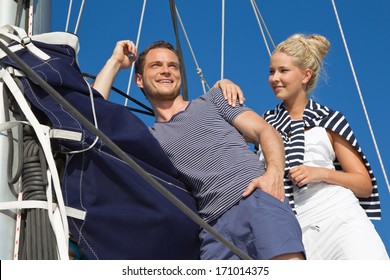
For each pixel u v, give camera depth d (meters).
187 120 5.04
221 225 4.61
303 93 5.55
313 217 5.10
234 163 4.77
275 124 5.54
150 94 5.32
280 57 5.56
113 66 5.36
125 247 4.21
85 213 4.08
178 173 4.83
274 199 4.54
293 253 4.37
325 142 5.36
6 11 4.51
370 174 5.39
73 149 4.15
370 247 4.92
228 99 5.12
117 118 4.54
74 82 4.42
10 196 3.94
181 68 6.35
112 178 4.28
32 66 4.34
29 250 3.80
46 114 4.16
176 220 4.49
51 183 3.97
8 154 4.00
